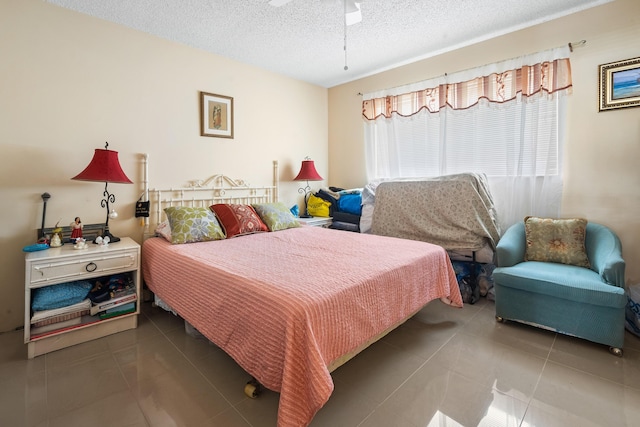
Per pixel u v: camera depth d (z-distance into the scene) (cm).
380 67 359
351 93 407
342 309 138
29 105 216
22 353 188
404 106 351
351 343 143
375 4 230
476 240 268
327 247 224
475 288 271
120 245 222
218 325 156
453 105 314
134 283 225
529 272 211
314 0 222
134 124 264
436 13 244
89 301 203
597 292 182
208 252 211
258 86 352
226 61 322
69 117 232
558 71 251
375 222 324
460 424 131
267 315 128
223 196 325
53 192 228
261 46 297
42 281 186
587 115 244
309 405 116
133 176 265
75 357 184
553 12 246
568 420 133
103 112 247
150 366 175
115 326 215
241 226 276
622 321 179
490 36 285
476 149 303
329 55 321
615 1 228
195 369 172
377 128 375
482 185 282
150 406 143
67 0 219
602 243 214
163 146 281
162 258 218
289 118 387
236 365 177
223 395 151
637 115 224
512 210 283
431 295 209
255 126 351
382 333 173
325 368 117
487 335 210
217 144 318
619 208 234
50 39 222
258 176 356
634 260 229
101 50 245
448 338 206
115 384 159
